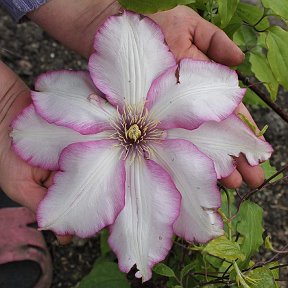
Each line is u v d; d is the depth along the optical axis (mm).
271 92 318
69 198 242
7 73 297
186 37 293
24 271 396
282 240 434
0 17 496
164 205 244
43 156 255
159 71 260
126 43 255
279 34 292
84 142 247
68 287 409
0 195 415
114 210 244
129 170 253
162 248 243
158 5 254
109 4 311
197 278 326
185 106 255
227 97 258
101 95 260
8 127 282
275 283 271
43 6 323
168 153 253
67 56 489
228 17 264
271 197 448
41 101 252
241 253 254
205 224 245
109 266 331
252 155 261
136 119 260
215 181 246
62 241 275
